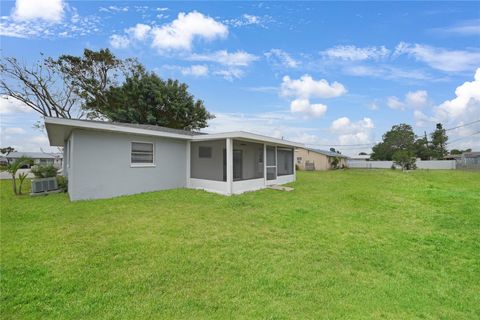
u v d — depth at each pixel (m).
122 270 3.77
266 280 3.62
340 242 5.34
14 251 4.35
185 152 12.33
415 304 3.24
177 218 6.63
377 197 10.42
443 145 47.50
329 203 9.12
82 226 5.80
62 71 21.30
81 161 8.68
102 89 23.41
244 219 6.76
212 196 9.90
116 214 6.89
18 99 20.02
